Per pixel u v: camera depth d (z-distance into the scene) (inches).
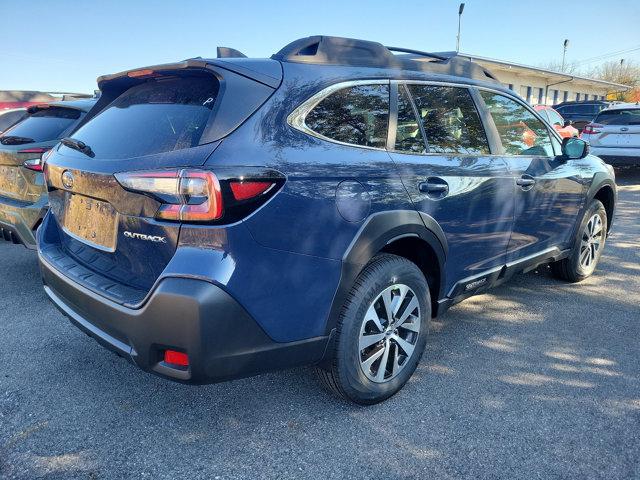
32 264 208.8
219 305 77.4
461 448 93.5
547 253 157.6
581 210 169.0
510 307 162.6
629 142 436.5
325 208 88.9
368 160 98.8
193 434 98.0
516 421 101.7
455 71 128.6
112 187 88.2
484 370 122.5
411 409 106.0
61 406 107.0
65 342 136.7
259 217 80.7
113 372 121.0
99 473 87.3
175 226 79.9
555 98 1338.6
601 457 91.0
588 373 120.8
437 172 111.2
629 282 186.1
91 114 118.7
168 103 96.2
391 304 105.1
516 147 141.6
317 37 101.6
